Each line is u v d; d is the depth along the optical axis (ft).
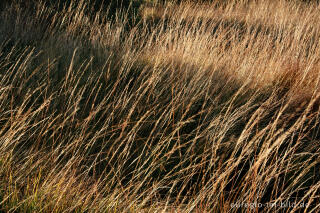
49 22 16.66
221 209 7.25
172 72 11.82
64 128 9.85
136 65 13.15
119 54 13.80
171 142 9.69
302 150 9.29
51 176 7.27
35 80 11.76
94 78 12.28
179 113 10.41
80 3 15.69
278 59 13.69
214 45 14.87
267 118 10.85
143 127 10.08
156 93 11.35
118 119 10.32
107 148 9.50
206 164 8.87
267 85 12.27
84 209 6.66
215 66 12.41
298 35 14.53
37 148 8.27
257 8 21.84
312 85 12.12
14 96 10.82
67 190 7.11
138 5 23.07
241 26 19.81
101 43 14.66
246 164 8.95
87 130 9.94
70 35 15.17
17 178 6.91
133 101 10.78
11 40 14.73
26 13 16.61
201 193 6.67
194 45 13.65
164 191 8.27
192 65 13.06
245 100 11.53
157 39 14.53
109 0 20.11
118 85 12.21
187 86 11.77
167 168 8.91
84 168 8.63
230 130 9.85
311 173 8.50
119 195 6.70
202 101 11.60
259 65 13.19
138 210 6.82
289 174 8.45
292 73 13.19
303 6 22.48
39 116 10.18
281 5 21.07
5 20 15.38
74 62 12.93
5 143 7.33
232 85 12.28
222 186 6.68
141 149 9.41
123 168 8.86
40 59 13.15
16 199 6.57
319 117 10.62
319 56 13.88
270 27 17.76
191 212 7.14
